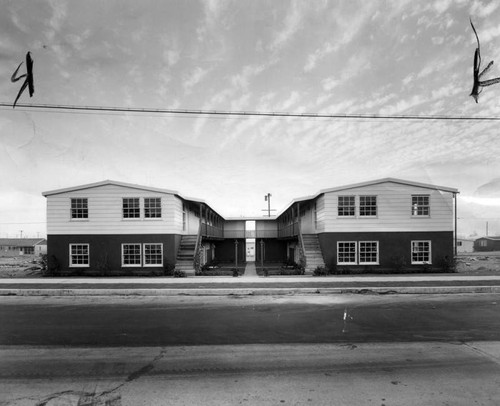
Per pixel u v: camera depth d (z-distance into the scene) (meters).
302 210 23.80
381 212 17.52
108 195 17.58
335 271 16.83
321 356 5.01
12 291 11.30
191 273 16.72
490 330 6.42
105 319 7.47
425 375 4.27
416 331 6.37
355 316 7.65
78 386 4.02
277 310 8.34
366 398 3.67
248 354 5.11
